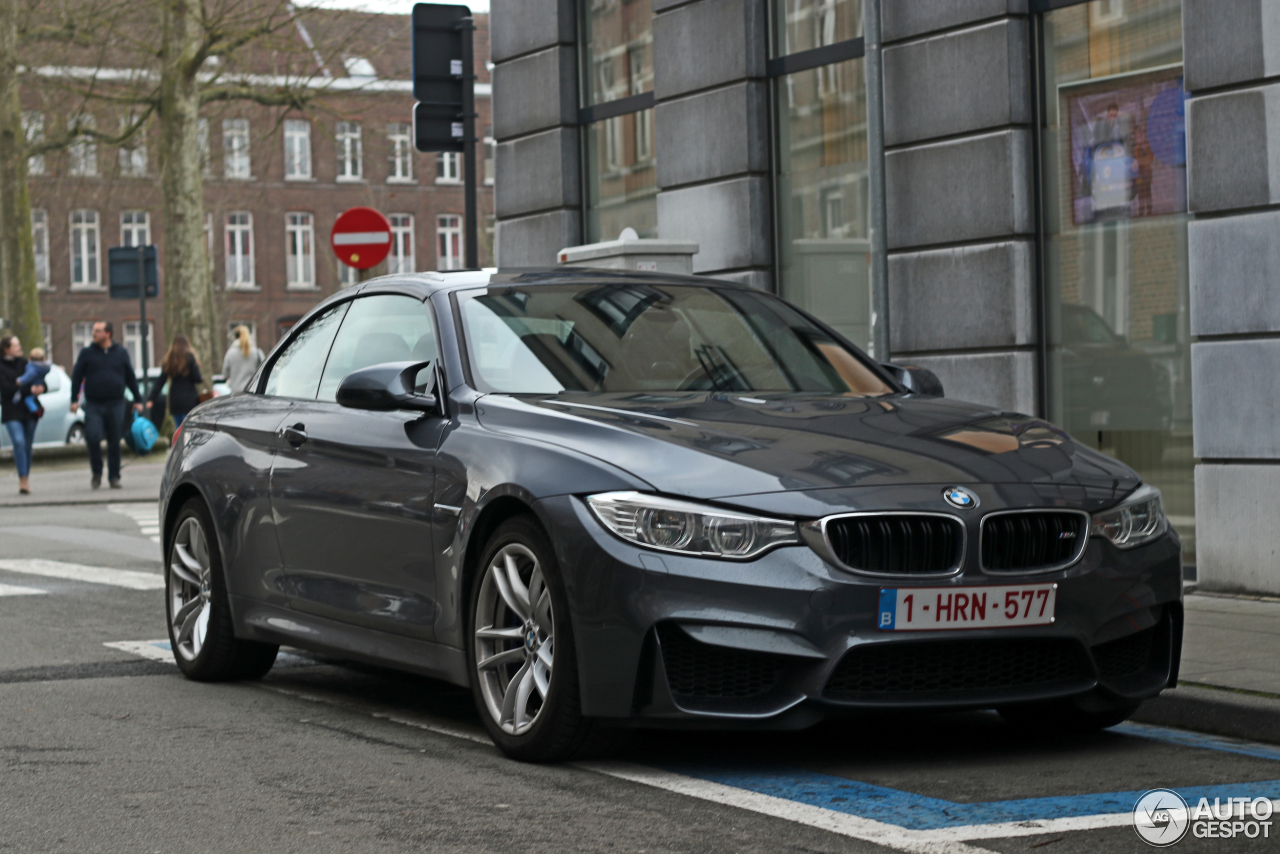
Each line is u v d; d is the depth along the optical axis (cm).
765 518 479
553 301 631
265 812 466
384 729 598
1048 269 1055
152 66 3209
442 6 1215
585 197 1520
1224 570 910
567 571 496
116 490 2072
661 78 1367
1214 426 910
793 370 630
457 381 588
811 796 479
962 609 484
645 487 491
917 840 427
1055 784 496
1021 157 1055
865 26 1077
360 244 1454
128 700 669
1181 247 975
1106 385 1020
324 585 631
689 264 1148
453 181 6944
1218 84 900
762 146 1289
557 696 506
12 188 3216
